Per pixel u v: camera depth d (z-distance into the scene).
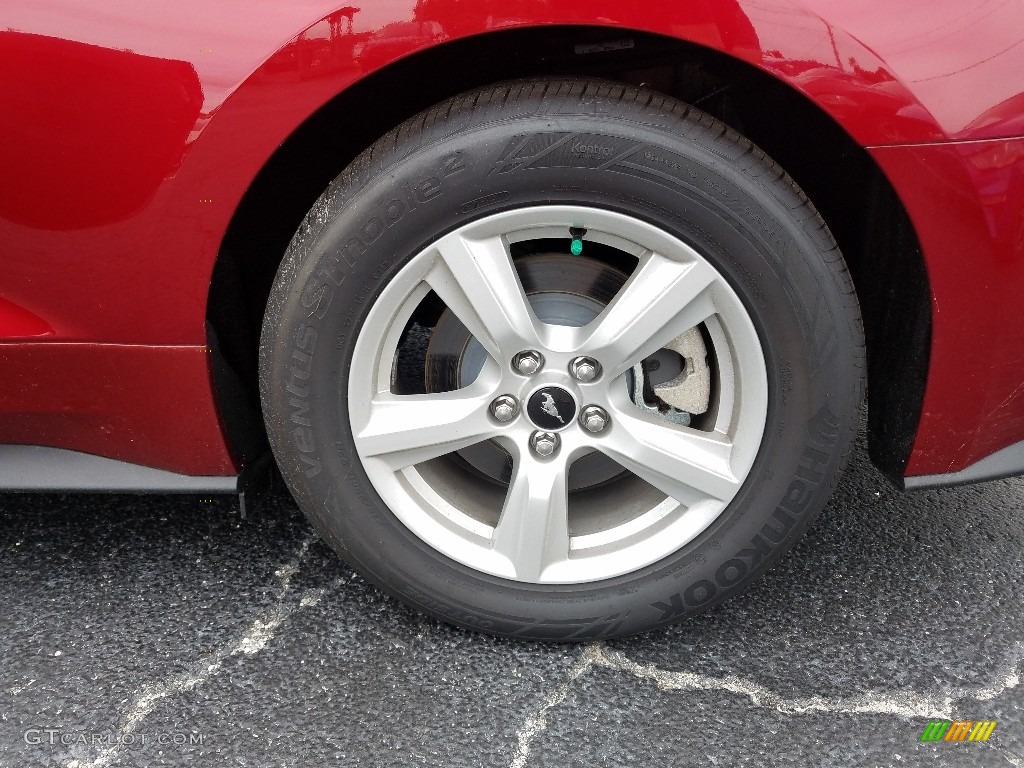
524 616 1.66
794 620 1.80
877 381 1.68
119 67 1.34
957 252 1.42
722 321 1.51
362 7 1.31
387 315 1.50
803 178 1.70
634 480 1.80
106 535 2.08
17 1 1.32
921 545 2.05
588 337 1.52
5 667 1.66
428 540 1.64
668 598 1.65
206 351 1.54
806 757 1.47
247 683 1.63
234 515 2.16
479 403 1.58
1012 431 1.61
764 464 1.56
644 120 1.38
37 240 1.45
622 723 1.54
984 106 1.33
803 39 1.31
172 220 1.43
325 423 1.55
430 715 1.56
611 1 1.29
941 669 1.67
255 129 1.37
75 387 1.59
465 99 1.42
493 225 1.44
